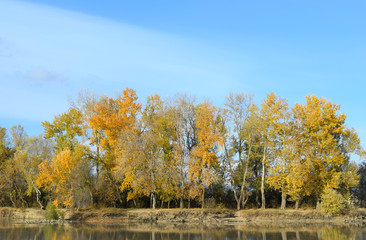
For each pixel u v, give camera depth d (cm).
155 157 5528
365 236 3588
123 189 5638
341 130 5512
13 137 7619
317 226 4631
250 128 5656
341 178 5425
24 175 6438
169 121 5781
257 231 4162
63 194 5650
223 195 6234
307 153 5319
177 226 4866
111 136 5778
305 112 5578
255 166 6172
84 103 6300
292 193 5338
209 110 5625
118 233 4088
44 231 4272
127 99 6041
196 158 5472
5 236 3803
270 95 5725
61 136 6512
